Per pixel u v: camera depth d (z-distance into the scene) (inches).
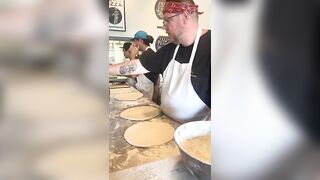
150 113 43.2
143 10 100.7
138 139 29.9
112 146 27.7
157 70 52.4
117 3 93.9
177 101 39.3
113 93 63.9
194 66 38.6
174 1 39.1
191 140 24.7
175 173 21.0
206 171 17.9
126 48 88.4
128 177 20.7
